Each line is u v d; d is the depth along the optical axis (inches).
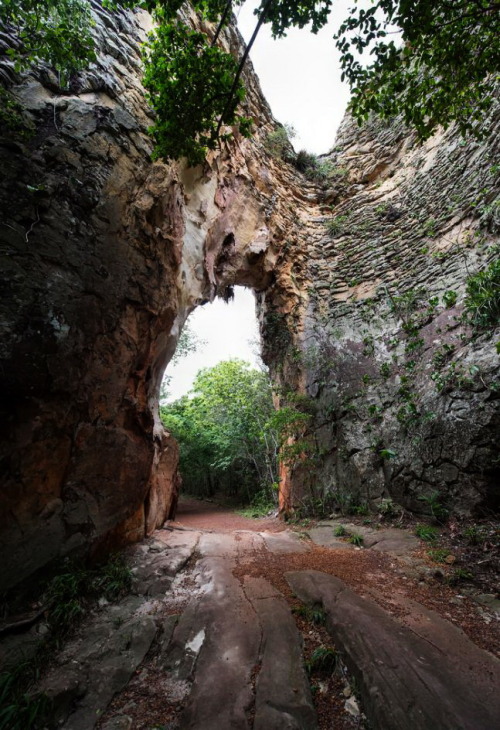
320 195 395.9
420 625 95.9
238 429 440.8
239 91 120.9
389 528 196.5
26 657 84.6
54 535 120.1
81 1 159.2
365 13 102.1
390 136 372.8
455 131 283.4
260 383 441.4
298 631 99.0
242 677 81.0
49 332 121.2
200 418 547.5
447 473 189.2
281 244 344.8
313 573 133.3
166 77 121.3
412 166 332.5
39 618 99.5
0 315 110.3
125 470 155.2
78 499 132.0
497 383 172.2
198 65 116.3
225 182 283.6
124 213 161.6
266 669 82.7
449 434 191.9
